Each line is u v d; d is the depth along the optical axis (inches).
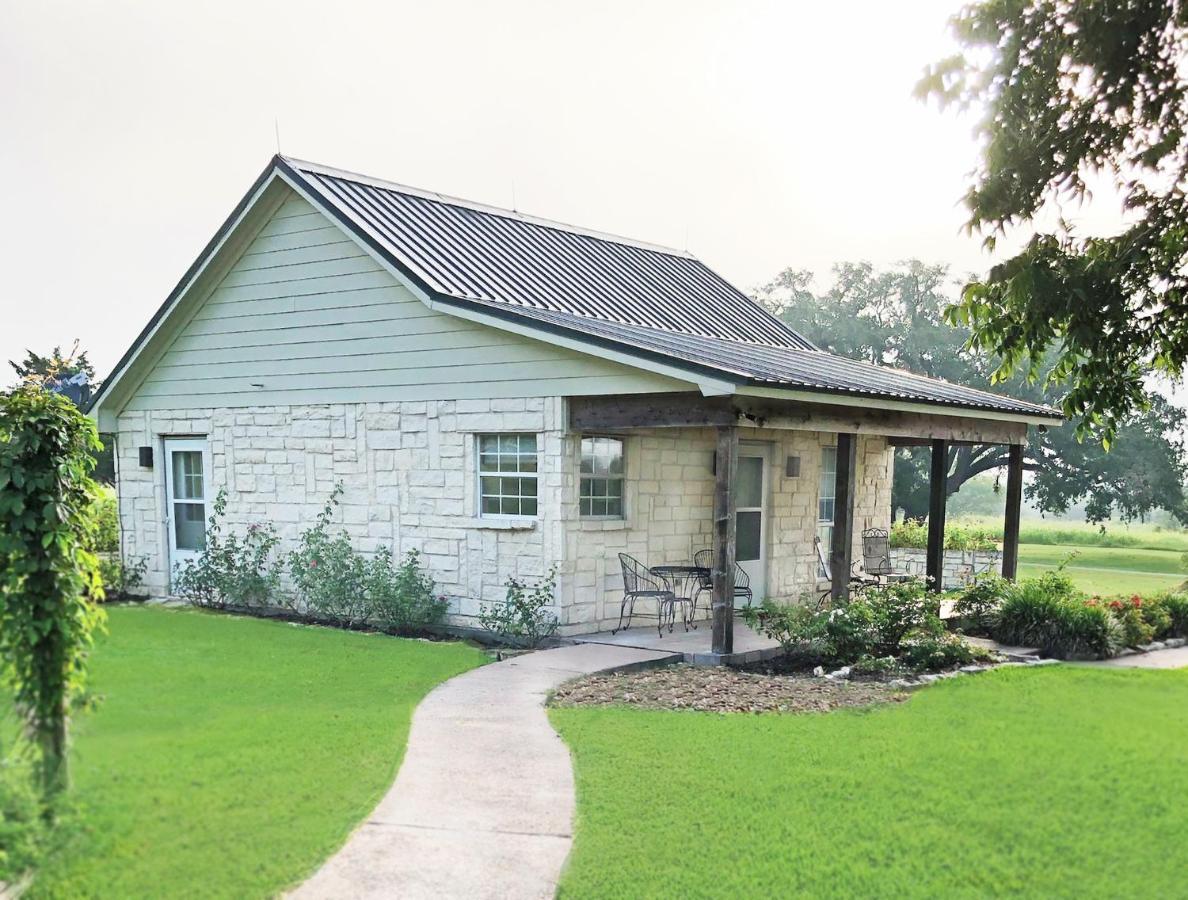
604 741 275.0
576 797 228.8
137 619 521.3
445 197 605.6
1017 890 184.2
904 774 247.9
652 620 490.6
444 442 483.5
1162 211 286.8
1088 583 868.6
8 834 178.1
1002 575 581.6
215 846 194.2
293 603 542.6
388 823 211.0
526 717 301.3
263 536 556.1
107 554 717.9
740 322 667.4
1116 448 1427.2
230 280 567.2
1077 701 340.8
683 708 319.6
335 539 526.0
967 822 216.5
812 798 230.1
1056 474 1473.9
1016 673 395.5
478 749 265.6
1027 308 300.5
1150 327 299.9
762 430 552.1
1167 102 283.1
